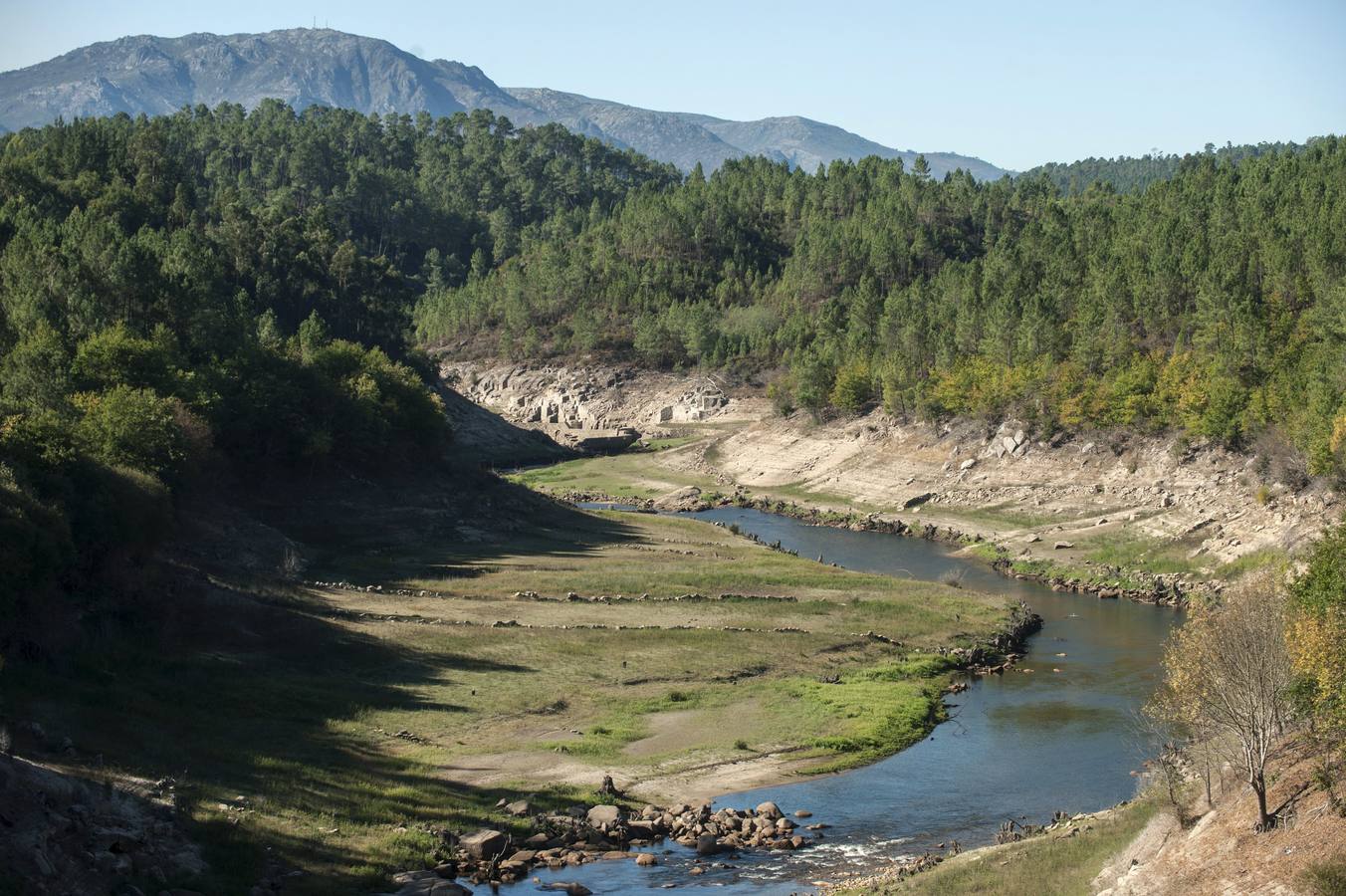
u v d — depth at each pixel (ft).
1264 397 414.62
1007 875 134.10
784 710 220.84
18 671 174.81
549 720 208.85
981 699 238.68
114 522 232.12
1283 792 129.39
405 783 170.40
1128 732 214.48
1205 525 387.96
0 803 120.88
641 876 146.51
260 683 205.46
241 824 142.10
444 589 310.04
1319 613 134.41
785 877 147.13
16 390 329.31
